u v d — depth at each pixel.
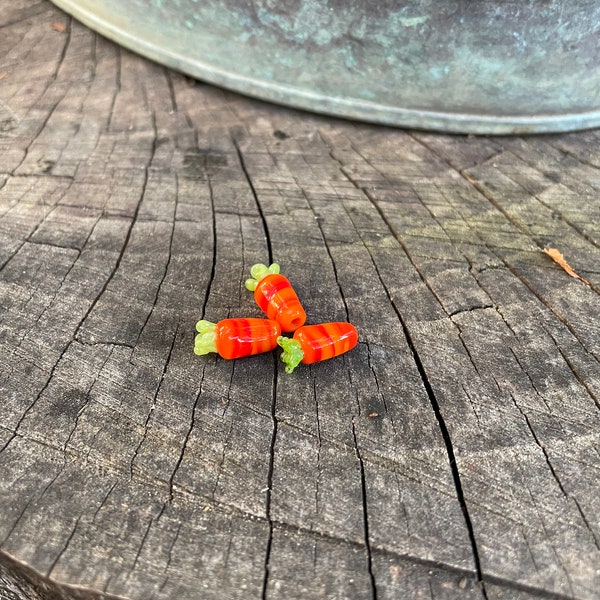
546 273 0.18
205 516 0.12
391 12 0.22
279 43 0.24
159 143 0.23
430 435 0.13
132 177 0.21
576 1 0.21
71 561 0.11
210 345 0.14
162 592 0.11
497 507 0.12
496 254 0.18
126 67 0.28
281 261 0.18
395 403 0.14
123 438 0.13
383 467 0.12
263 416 0.13
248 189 0.21
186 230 0.19
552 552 0.11
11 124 0.24
